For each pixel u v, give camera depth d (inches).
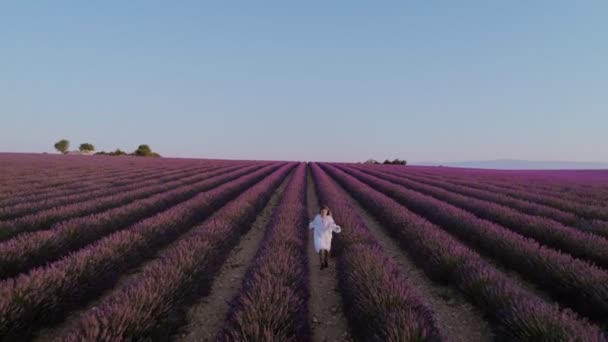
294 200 519.8
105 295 216.4
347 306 190.9
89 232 309.0
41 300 164.9
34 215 361.7
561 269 208.2
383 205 478.3
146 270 207.5
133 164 1638.8
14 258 220.5
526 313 149.4
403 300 166.9
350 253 251.8
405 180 970.7
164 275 191.3
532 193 679.1
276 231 317.4
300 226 353.7
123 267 247.8
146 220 341.1
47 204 458.0
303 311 169.2
